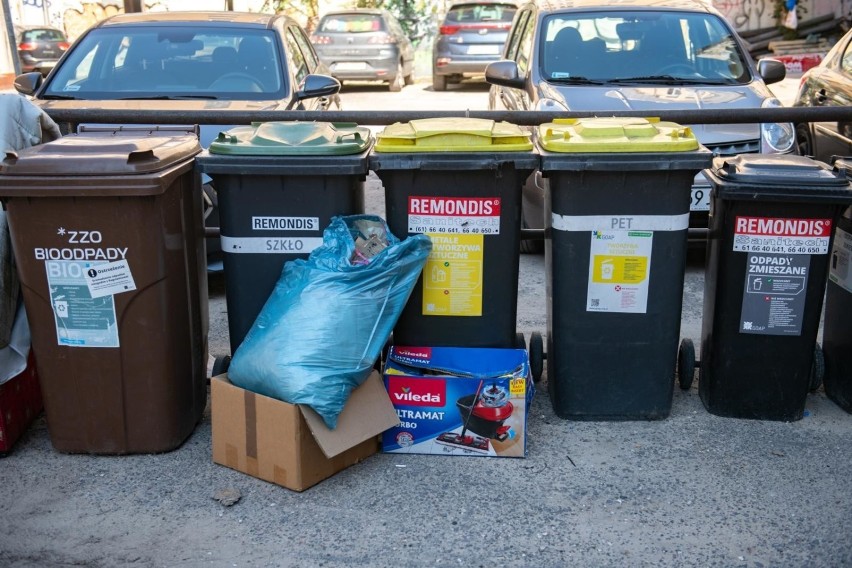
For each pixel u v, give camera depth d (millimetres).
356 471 3957
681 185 4039
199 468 3988
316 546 3453
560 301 4215
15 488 3832
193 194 4215
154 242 3822
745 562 3357
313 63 8414
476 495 3773
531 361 4742
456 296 4211
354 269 3857
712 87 7062
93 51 7156
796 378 4320
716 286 4285
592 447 4141
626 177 4020
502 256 4160
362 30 19125
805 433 4285
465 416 4027
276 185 4055
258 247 4137
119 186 3670
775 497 3752
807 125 8094
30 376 4328
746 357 4316
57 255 3809
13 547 3445
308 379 3688
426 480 3883
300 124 4254
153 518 3629
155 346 3936
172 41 7203
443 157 3967
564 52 7469
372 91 19969
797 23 22453
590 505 3701
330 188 4055
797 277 4176
